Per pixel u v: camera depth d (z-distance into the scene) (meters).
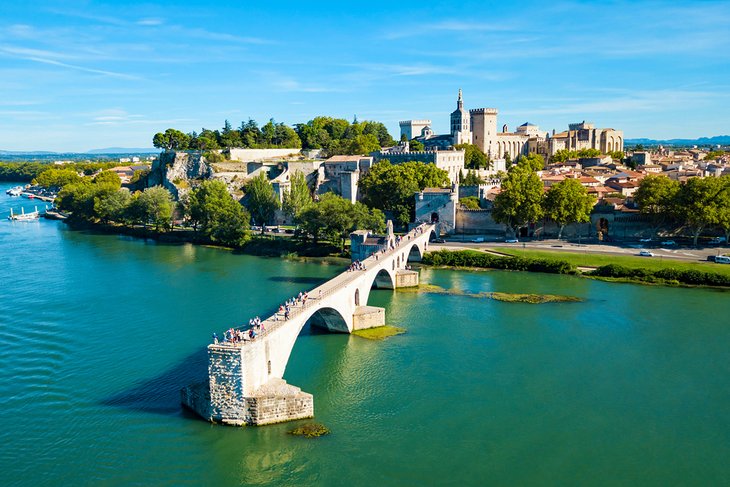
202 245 172.75
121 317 96.62
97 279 124.75
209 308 101.44
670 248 144.50
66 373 74.31
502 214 159.75
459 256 139.38
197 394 62.88
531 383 73.31
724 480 53.91
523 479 53.84
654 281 118.56
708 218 137.12
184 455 56.44
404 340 88.00
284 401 61.38
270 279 124.69
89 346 83.38
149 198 190.38
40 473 53.97
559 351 83.56
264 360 63.12
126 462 55.47
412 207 182.62
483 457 57.22
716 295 109.50
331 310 89.00
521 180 162.38
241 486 52.25
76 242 180.12
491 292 114.25
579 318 97.75
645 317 97.50
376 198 187.25
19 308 102.25
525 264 132.38
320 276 127.81
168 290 114.56
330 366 78.06
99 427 61.12
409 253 140.62
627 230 159.50
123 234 197.25
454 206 171.38
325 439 59.59
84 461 55.66
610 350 83.81
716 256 127.69
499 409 66.69
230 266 140.12
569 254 140.12
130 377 72.81
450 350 84.00
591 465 56.09
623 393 70.62
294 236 165.50
